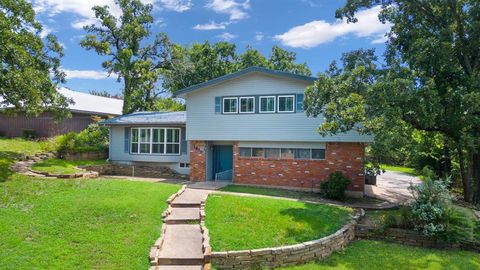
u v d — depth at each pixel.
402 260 8.22
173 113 24.14
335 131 12.50
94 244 7.61
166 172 21.77
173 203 10.91
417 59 13.81
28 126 27.33
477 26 13.16
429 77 14.10
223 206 10.54
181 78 33.69
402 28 15.21
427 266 7.87
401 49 15.48
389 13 15.20
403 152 13.05
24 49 15.41
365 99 11.59
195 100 18.88
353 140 15.61
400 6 14.86
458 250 9.14
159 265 7.30
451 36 14.15
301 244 8.03
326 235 8.84
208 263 7.23
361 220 10.97
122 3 28.78
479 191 14.81
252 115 17.56
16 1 15.88
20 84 14.52
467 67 14.16
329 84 12.63
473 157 15.30
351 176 15.76
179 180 19.53
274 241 8.16
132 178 19.84
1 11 14.74
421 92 12.01
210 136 18.48
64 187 11.96
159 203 10.70
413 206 9.97
